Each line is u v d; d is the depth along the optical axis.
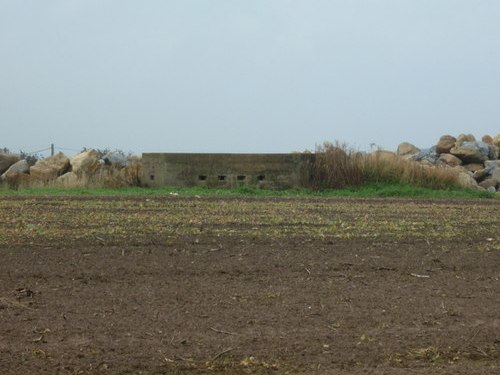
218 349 7.76
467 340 8.18
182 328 8.41
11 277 10.70
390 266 11.88
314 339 8.11
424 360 7.58
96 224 16.41
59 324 8.49
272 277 10.93
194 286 10.29
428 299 9.84
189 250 13.01
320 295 9.92
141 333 8.21
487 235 15.72
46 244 13.45
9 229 15.41
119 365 7.30
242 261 12.03
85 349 7.70
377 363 7.46
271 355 7.61
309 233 15.33
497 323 8.80
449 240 14.83
